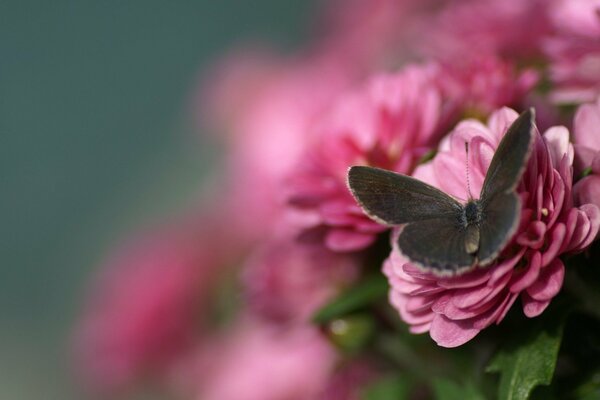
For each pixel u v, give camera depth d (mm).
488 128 251
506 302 239
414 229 237
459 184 248
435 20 329
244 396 347
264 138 374
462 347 269
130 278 416
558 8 286
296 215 270
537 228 236
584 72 270
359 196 243
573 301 248
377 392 288
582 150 245
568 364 255
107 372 421
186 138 769
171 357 409
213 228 417
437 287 241
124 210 792
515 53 300
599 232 241
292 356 338
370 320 280
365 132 275
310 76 430
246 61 483
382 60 397
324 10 497
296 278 293
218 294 405
